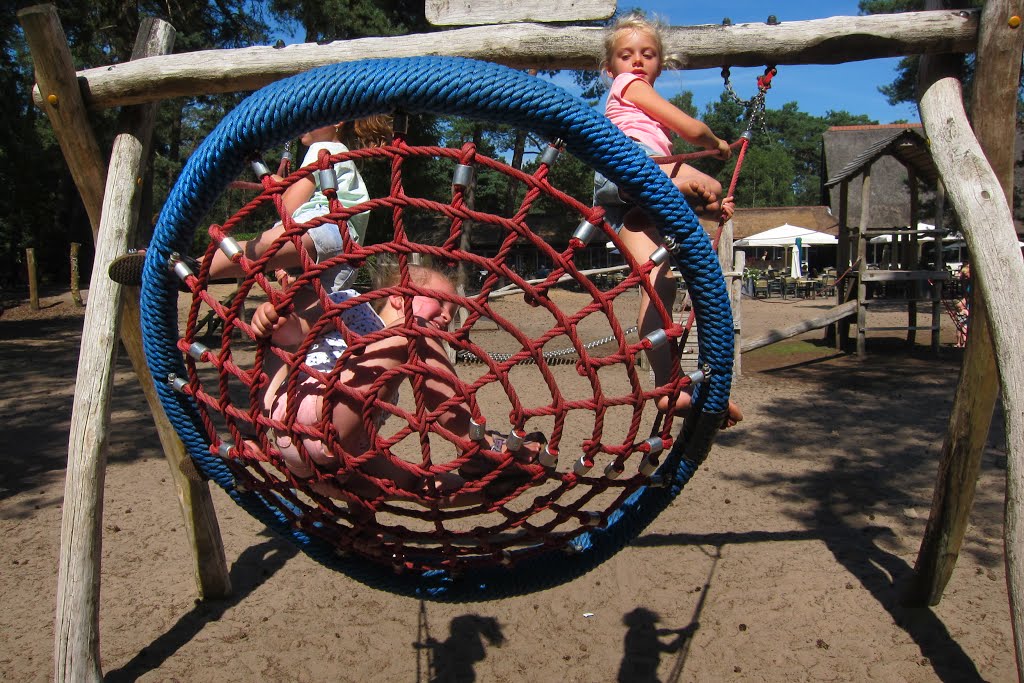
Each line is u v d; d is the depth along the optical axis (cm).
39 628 364
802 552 434
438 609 378
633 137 244
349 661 335
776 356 1268
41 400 889
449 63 162
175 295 196
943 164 287
